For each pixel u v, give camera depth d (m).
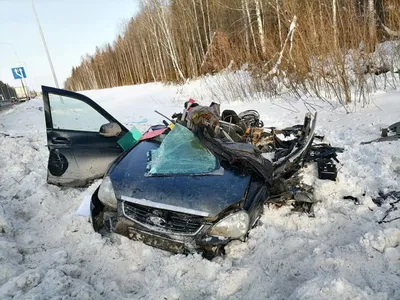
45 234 3.35
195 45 27.17
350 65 7.97
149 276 2.61
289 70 10.04
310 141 3.92
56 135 4.21
